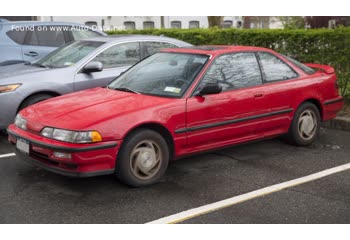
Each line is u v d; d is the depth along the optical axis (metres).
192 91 5.32
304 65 6.82
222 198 4.72
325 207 4.51
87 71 7.14
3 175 5.36
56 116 4.91
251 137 5.93
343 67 8.46
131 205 4.54
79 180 5.19
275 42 9.30
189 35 11.19
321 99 6.63
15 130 5.22
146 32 12.51
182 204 4.57
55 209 4.44
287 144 6.71
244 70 5.88
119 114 4.80
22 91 6.73
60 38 9.72
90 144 4.57
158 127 5.06
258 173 5.49
